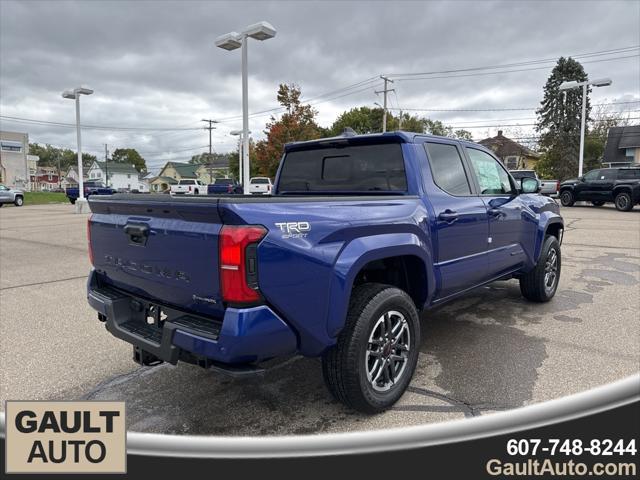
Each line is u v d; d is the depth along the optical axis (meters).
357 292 2.99
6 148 70.50
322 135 40.03
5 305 5.83
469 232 4.02
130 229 2.87
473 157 4.43
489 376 3.57
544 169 49.97
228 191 33.62
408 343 3.21
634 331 4.55
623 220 15.73
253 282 2.33
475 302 5.71
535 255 5.30
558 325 4.78
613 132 41.28
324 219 2.69
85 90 22.31
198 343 2.41
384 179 3.79
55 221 18.22
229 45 15.98
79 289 6.70
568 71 52.28
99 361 4.03
